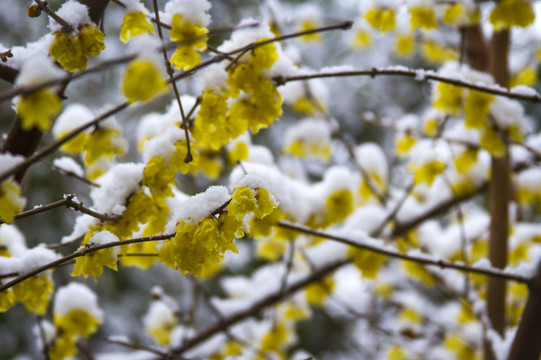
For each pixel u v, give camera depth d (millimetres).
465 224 2926
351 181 2336
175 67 1300
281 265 3381
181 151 1287
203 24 1293
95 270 1153
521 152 2598
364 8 2086
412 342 2865
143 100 878
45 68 811
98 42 1200
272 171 1904
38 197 4328
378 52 5652
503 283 2205
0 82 4262
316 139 2854
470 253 2846
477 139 2258
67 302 1912
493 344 1921
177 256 1026
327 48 5758
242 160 1879
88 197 4430
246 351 2977
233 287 3334
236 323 2545
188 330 2490
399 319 3455
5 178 920
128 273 4883
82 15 1212
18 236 1718
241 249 5215
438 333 3146
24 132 1275
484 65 2662
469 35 2711
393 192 3082
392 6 2021
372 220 2676
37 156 939
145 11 1375
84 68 1206
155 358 2490
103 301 4578
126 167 1296
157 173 1261
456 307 3352
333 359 5590
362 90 5902
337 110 5836
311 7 3102
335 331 5523
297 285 2582
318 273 2568
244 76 1310
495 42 2375
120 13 4742
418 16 2014
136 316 4766
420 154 2209
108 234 1188
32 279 1358
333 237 1636
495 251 2254
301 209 2188
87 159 1235
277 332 2957
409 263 2770
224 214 1045
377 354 4176
